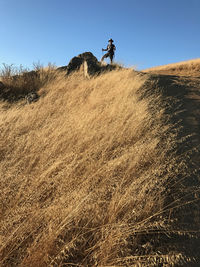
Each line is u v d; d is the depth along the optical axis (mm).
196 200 2363
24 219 2057
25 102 7293
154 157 2996
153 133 3705
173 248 1823
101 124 4211
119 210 2047
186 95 6402
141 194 2215
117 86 6723
